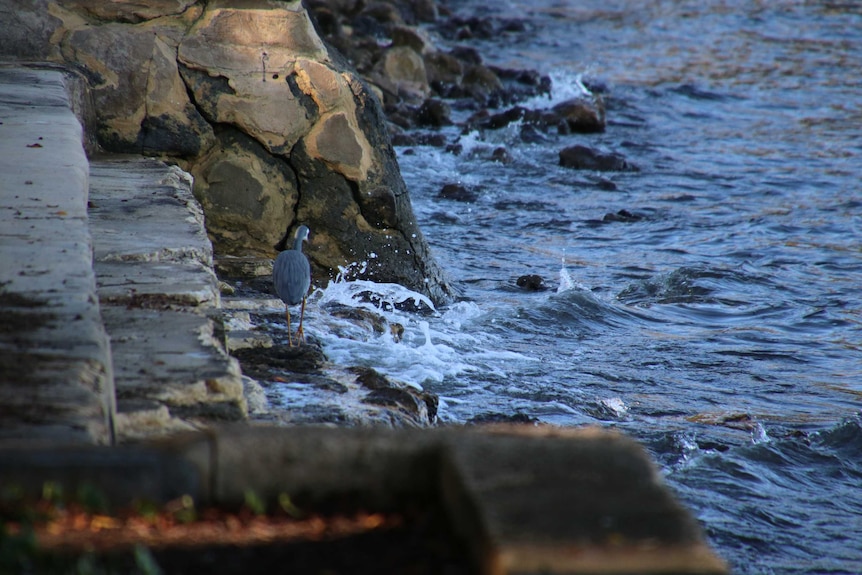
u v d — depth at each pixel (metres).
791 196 74.00
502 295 51.12
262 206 44.47
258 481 14.23
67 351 17.19
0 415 14.95
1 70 40.84
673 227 65.75
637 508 12.58
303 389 27.55
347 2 130.62
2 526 12.51
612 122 96.75
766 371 41.19
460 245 60.66
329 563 12.97
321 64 44.41
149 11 43.69
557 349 42.69
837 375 41.06
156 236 30.30
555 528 12.12
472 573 12.63
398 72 101.94
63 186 27.42
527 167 80.06
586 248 61.12
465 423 32.38
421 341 40.78
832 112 102.75
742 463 31.38
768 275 55.28
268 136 44.19
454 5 164.75
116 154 42.47
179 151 43.72
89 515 13.45
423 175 76.31
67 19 43.31
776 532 27.45
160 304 24.80
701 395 38.06
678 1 169.88
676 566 11.56
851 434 33.69
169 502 13.80
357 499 14.47
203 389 20.53
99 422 15.16
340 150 44.75
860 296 52.41
